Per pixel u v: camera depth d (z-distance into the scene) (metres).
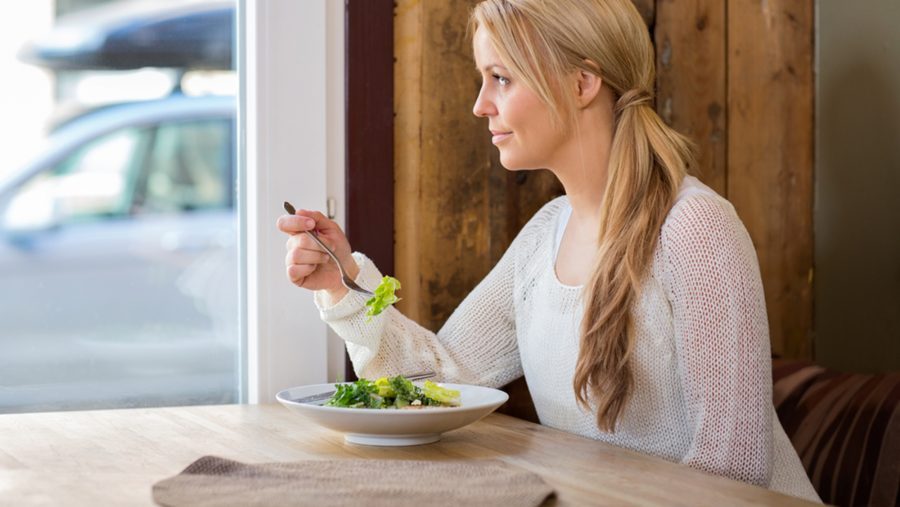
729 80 2.22
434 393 1.48
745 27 2.24
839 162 2.29
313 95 1.91
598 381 1.49
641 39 1.62
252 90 1.88
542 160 1.61
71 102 1.82
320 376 1.92
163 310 1.89
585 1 1.57
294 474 1.18
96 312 1.85
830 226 2.31
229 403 1.95
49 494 1.11
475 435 1.49
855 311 2.28
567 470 1.25
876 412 1.81
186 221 1.90
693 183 1.54
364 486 1.11
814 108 2.33
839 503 1.81
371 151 1.90
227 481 1.15
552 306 1.62
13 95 1.78
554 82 1.56
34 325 1.81
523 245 1.78
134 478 1.19
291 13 1.88
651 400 1.52
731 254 1.42
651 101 1.61
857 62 2.25
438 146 1.95
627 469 1.26
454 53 1.96
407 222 1.94
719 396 1.38
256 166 1.88
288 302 1.90
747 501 1.10
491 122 1.62
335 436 1.46
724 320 1.40
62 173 1.82
